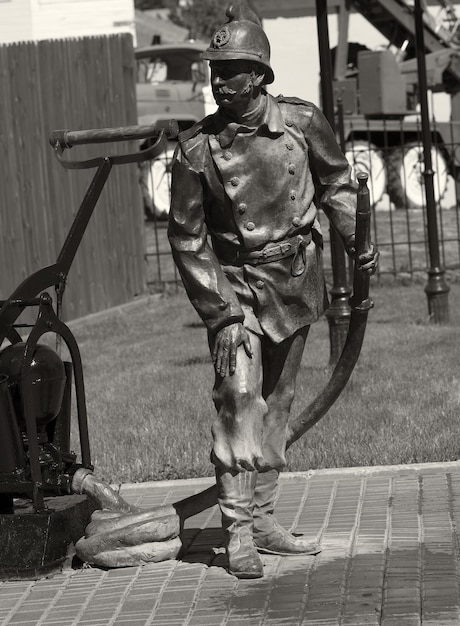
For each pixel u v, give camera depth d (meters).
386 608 5.74
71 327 17.98
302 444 9.44
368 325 16.31
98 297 19.31
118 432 10.41
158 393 12.26
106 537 6.89
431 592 5.91
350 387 11.70
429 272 16.20
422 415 10.20
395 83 29.92
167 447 9.70
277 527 6.80
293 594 6.09
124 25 27.45
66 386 7.35
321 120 6.59
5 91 17.58
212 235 6.63
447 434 9.45
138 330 17.45
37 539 6.84
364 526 7.32
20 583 6.79
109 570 6.89
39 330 6.97
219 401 6.48
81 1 27.56
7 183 17.42
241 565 6.41
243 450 6.39
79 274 18.67
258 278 6.49
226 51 6.23
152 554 6.88
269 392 6.77
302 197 6.52
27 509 7.35
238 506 6.50
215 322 6.43
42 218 18.05
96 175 7.35
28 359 6.83
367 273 6.40
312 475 8.67
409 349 13.94
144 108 30.67
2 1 27.56
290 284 6.53
